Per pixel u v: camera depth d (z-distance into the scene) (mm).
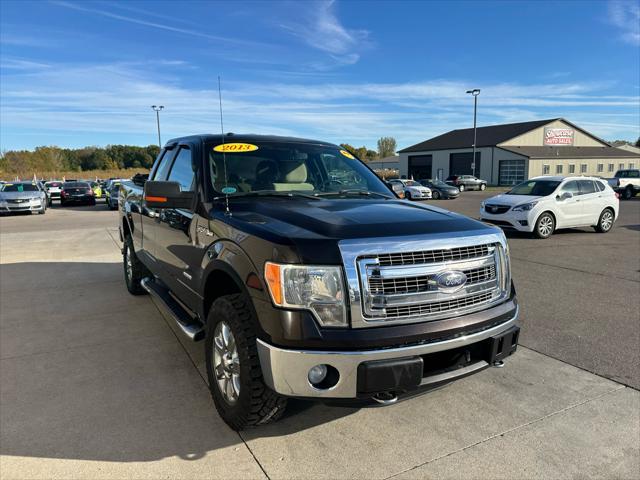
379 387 2332
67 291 6203
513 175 50438
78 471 2480
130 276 5855
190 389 3418
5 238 11875
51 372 3688
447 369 2588
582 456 2643
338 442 2773
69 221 17188
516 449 2705
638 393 3371
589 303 5629
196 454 2639
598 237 11758
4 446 2693
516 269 7656
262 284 2420
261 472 2486
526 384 3523
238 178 3557
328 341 2295
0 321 4945
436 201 28391
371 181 4105
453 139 61531
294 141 4195
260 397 2553
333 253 2338
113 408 3135
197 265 3309
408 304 2436
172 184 3348
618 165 54469
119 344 4281
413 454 2656
